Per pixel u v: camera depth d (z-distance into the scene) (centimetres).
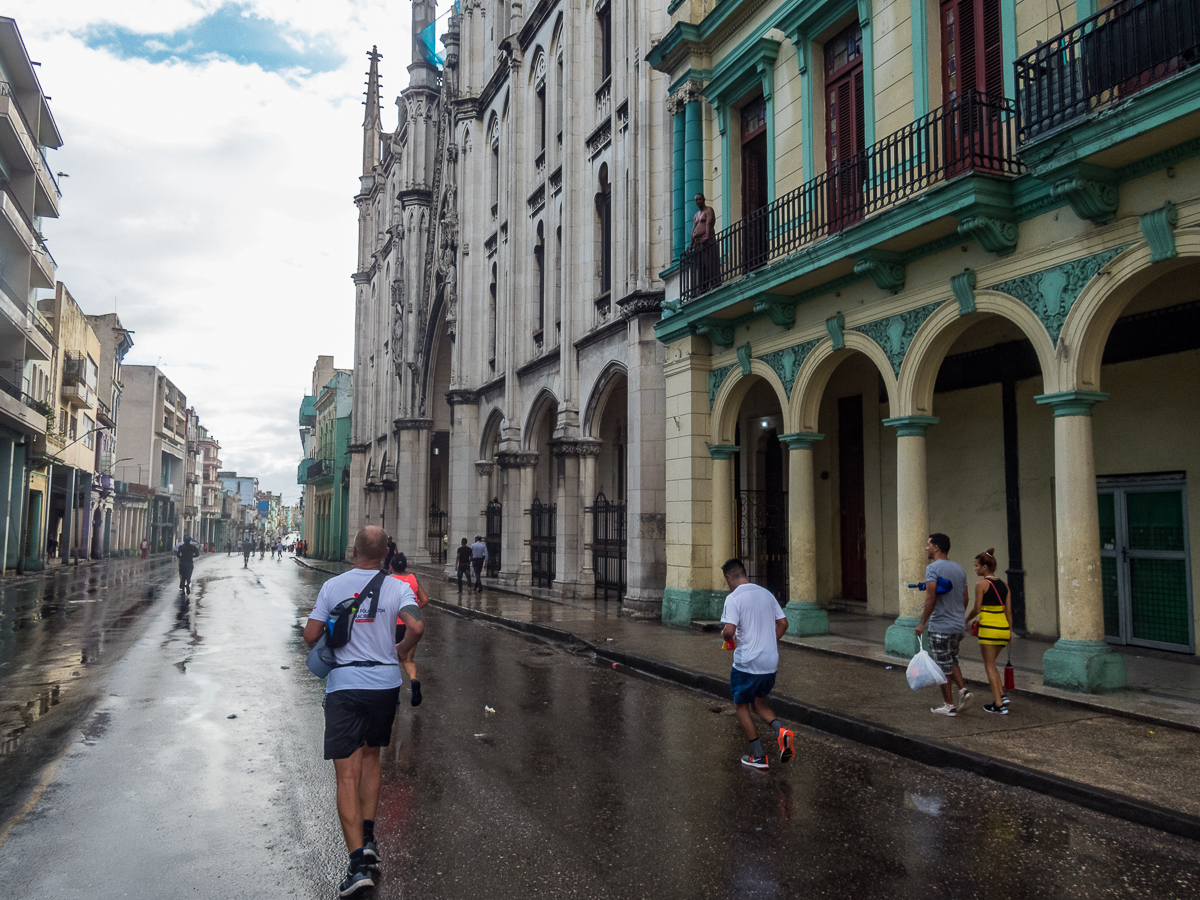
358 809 421
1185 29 695
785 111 1310
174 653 1207
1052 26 870
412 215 3944
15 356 3284
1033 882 432
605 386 1966
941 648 762
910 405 1024
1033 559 1183
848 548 1595
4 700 871
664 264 1666
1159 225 730
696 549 1445
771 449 1758
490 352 2864
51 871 442
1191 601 997
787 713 809
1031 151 793
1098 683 800
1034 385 1190
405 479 3778
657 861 455
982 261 925
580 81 2114
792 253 1182
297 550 7306
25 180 3034
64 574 3644
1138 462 1057
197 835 495
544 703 876
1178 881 434
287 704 857
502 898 408
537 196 2419
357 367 5188
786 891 419
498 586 2417
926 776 617
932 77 1030
